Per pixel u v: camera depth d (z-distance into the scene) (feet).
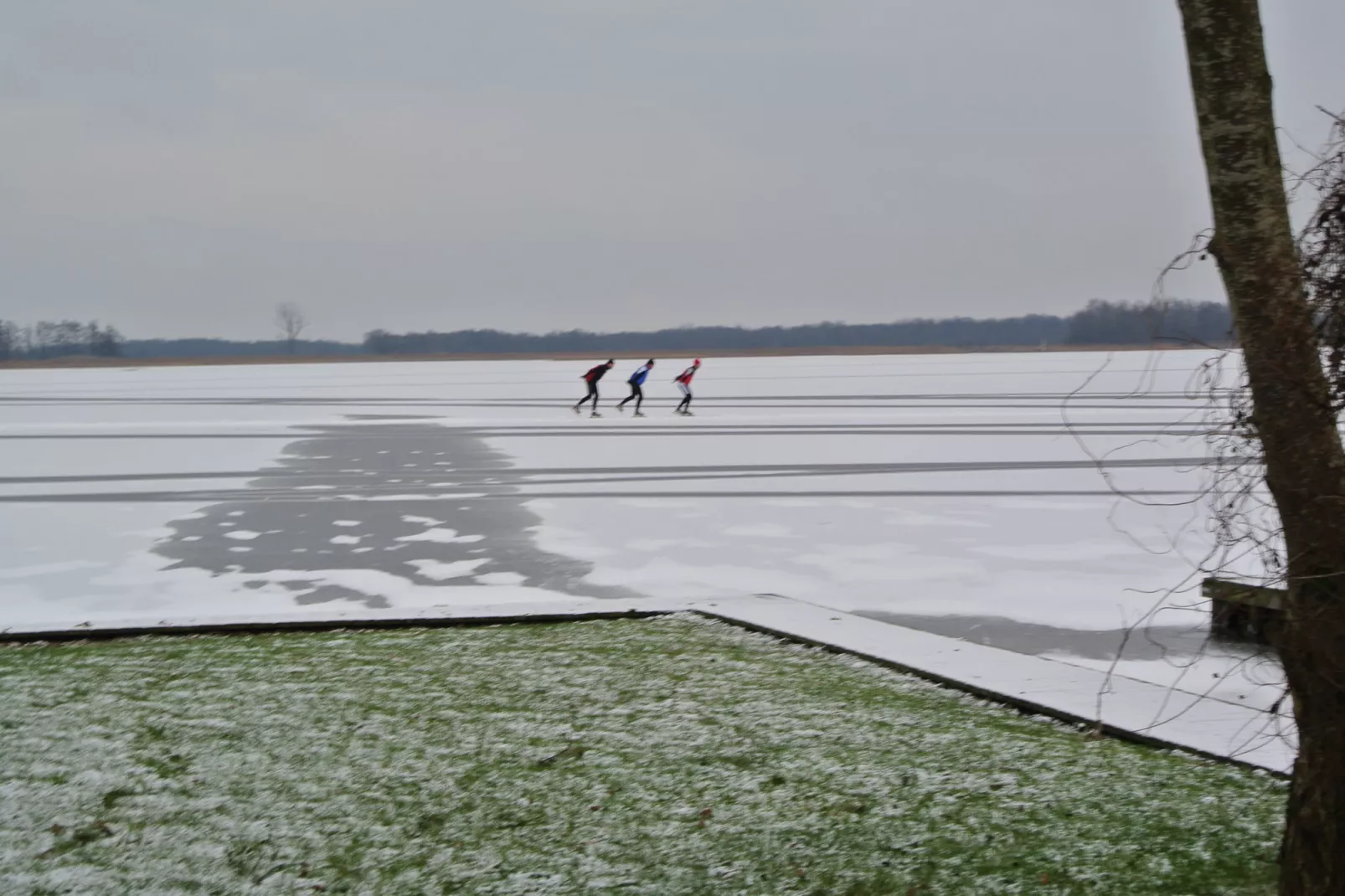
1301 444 10.29
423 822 14.61
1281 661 11.14
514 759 16.94
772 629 26.61
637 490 54.65
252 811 14.97
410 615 28.17
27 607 31.91
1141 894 12.41
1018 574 35.45
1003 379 168.25
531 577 35.63
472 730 18.34
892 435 80.28
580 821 14.64
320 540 42.14
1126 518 45.14
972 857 13.47
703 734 18.12
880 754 17.16
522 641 25.75
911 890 12.68
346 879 13.05
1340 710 10.44
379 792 15.61
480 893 12.72
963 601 31.78
